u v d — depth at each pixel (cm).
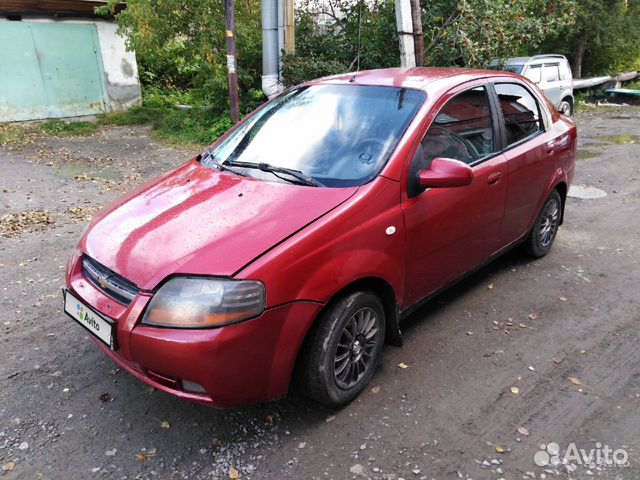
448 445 258
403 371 318
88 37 1359
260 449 257
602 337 353
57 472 244
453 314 385
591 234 550
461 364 324
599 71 2031
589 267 465
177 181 328
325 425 273
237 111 1044
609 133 1200
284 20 1062
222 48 1170
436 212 316
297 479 239
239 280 231
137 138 1178
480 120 366
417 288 324
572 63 1950
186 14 1147
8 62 1250
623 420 275
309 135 332
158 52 1188
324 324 262
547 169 434
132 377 315
